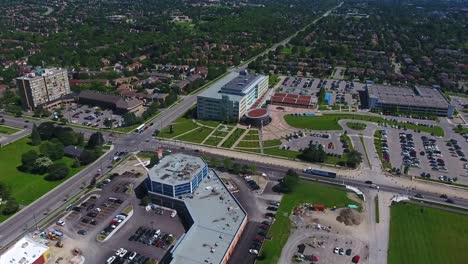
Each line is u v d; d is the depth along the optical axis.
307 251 198.12
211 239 195.75
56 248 199.25
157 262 191.00
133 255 194.00
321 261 191.75
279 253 196.38
